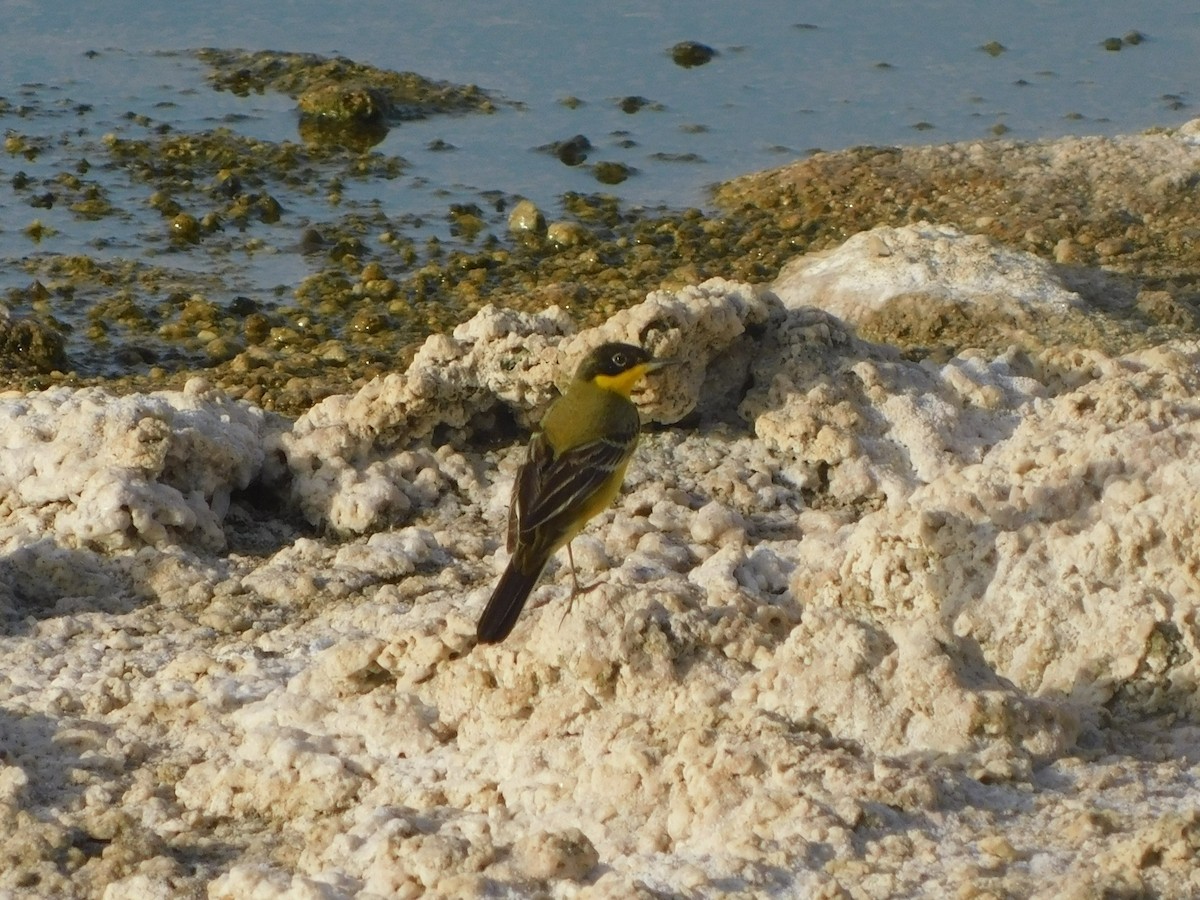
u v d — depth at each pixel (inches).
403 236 887.1
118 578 469.7
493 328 540.1
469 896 312.0
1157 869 309.1
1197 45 1143.0
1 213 905.5
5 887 338.0
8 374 704.4
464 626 389.7
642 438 545.3
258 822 363.3
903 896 304.2
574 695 373.7
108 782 374.0
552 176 968.9
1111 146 935.0
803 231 882.1
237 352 743.7
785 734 350.0
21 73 1117.1
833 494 523.2
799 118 1040.2
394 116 1051.3
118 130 1026.7
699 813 333.7
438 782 366.6
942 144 981.2
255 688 406.9
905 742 354.9
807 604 413.4
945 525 401.7
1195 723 374.0
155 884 333.7
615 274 831.7
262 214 913.5
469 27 1191.6
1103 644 380.2
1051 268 753.0
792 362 551.8
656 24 1190.9
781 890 309.0
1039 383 558.9
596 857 325.4
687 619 380.8
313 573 470.0
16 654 426.3
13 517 486.0
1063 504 419.5
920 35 1166.3
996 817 331.3
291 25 1203.2
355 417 530.9
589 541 460.1
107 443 493.4
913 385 548.7
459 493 523.8
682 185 956.6
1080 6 1214.3
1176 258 824.3
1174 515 386.0
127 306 786.2
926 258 741.9
